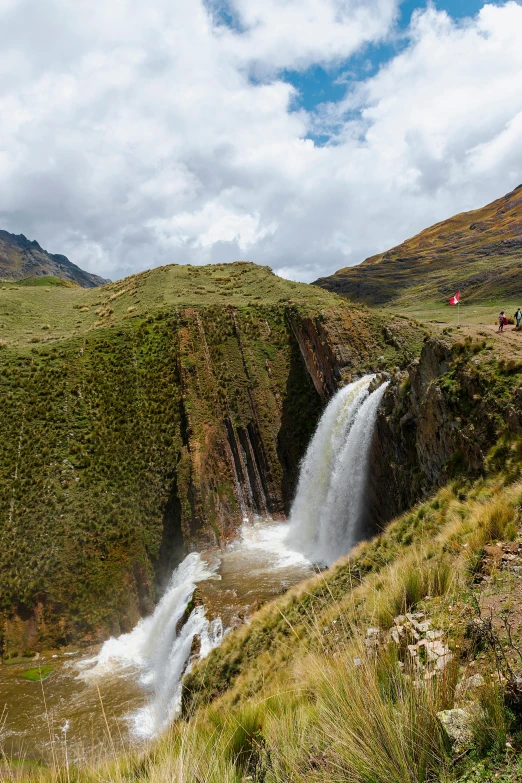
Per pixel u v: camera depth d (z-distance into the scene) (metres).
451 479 20.77
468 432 20.39
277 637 16.44
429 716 4.07
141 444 47.50
